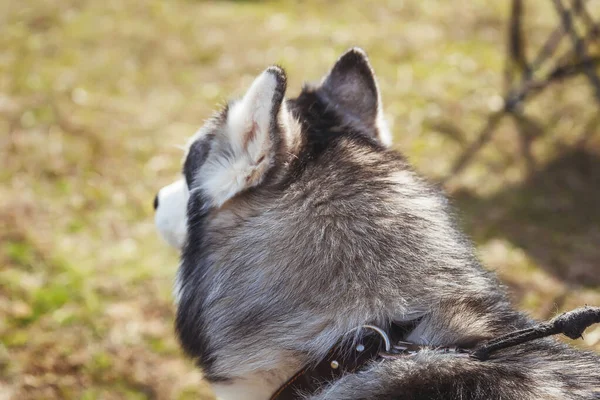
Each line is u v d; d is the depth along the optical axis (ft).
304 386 6.22
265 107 6.30
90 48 25.44
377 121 8.16
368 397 5.87
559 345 6.66
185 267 7.04
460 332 6.28
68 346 12.78
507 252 15.74
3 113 20.56
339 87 8.15
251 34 27.35
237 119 6.55
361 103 8.12
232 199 6.66
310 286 6.13
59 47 25.25
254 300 6.26
